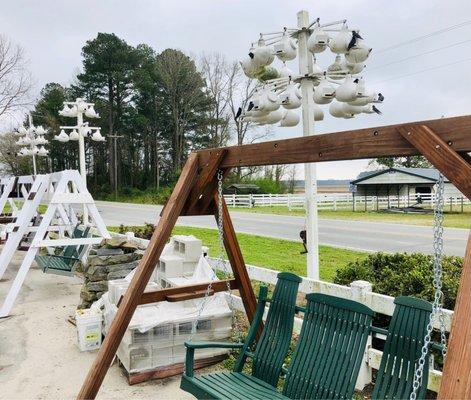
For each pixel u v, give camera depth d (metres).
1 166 35.34
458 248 11.30
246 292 4.22
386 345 2.65
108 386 3.95
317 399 2.89
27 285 8.00
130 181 52.19
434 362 3.57
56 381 4.11
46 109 45.69
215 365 4.35
